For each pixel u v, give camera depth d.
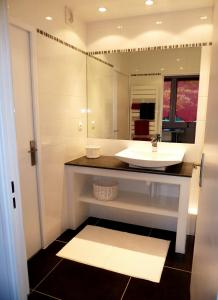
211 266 0.87
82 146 2.79
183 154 2.41
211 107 1.14
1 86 1.17
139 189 2.74
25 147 1.94
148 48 2.48
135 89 2.60
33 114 1.98
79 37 2.54
